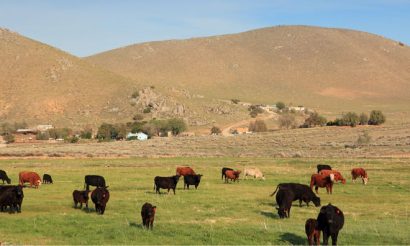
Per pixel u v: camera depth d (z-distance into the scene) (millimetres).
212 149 93562
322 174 37938
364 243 20219
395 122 145250
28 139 134125
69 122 168125
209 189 38438
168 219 25547
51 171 53031
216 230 22266
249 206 30047
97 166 59875
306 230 19547
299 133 118312
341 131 118062
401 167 54812
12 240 20375
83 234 21672
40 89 190375
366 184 41219
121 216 26297
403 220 25734
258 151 86812
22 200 30328
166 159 71000
